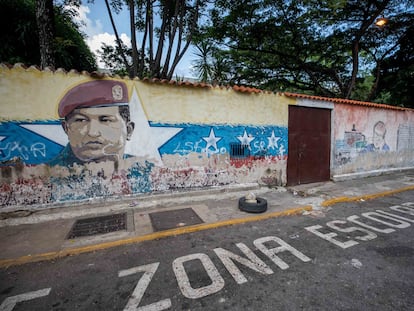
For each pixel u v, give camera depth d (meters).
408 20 11.21
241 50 14.34
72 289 2.40
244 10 11.60
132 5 8.00
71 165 4.46
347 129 7.79
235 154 5.98
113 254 3.10
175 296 2.29
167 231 3.69
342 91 13.47
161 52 8.84
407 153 9.87
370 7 10.95
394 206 5.27
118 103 4.70
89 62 10.42
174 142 5.25
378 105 8.37
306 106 6.90
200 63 12.97
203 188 5.63
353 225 4.14
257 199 4.95
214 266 2.82
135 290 2.38
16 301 2.22
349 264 2.88
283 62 14.48
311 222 4.28
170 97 5.13
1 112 3.96
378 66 13.69
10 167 4.09
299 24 12.11
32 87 4.09
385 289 2.41
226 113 5.77
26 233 3.60
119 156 4.80
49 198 4.37
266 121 6.31
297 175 6.98
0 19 7.16
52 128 4.27
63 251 3.07
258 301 2.23
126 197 4.88
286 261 2.95
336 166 7.63
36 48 7.86
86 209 4.50
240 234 3.74
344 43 12.61
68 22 9.02
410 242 3.50
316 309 2.12
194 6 9.53
